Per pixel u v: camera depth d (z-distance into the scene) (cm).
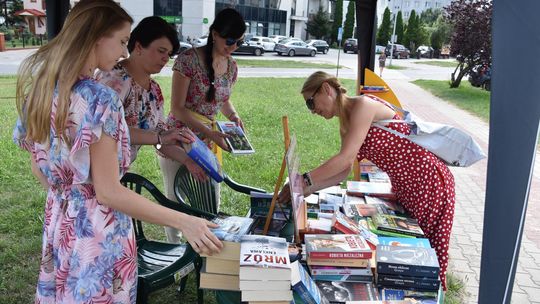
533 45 149
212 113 306
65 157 143
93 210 149
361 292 173
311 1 4969
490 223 158
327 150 720
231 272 161
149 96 241
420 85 1852
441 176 241
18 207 445
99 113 136
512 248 156
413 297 173
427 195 242
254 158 650
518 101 150
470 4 1750
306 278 164
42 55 142
